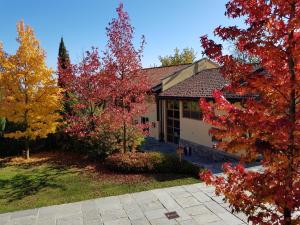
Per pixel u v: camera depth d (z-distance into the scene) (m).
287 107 4.98
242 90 5.20
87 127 17.92
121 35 14.97
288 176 4.72
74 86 18.31
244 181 5.26
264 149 4.71
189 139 20.25
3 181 13.94
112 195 11.41
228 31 4.89
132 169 14.40
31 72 17.55
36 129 18.66
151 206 10.16
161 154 15.20
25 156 19.12
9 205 11.00
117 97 16.09
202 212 9.48
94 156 17.16
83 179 13.88
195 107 19.30
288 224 4.84
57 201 11.05
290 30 4.44
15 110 17.58
